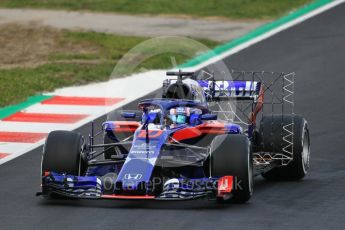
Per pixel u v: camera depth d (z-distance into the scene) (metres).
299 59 79.75
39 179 46.00
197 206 40.00
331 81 72.06
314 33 90.06
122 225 36.56
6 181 45.59
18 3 109.94
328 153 52.84
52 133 41.12
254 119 47.06
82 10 105.56
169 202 40.66
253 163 44.03
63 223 36.94
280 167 46.31
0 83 70.50
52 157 40.22
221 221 37.34
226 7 105.50
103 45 87.25
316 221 37.69
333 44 85.06
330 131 58.28
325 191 43.66
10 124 59.62
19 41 90.00
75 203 40.47
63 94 68.69
